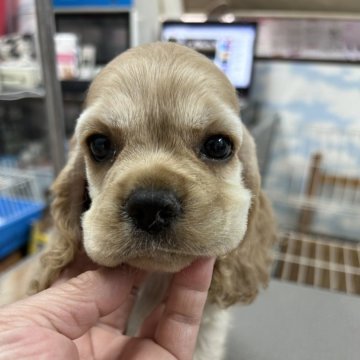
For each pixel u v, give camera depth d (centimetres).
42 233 34
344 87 53
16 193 40
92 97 16
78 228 18
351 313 24
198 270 15
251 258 20
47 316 12
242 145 18
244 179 19
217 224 13
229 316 22
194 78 15
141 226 13
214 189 14
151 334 18
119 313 19
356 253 40
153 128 14
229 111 15
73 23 47
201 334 19
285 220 54
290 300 25
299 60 54
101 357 16
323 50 53
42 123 45
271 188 56
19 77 34
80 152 18
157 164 13
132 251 13
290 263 38
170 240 13
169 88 14
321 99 54
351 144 53
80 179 18
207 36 50
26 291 20
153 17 53
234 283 19
